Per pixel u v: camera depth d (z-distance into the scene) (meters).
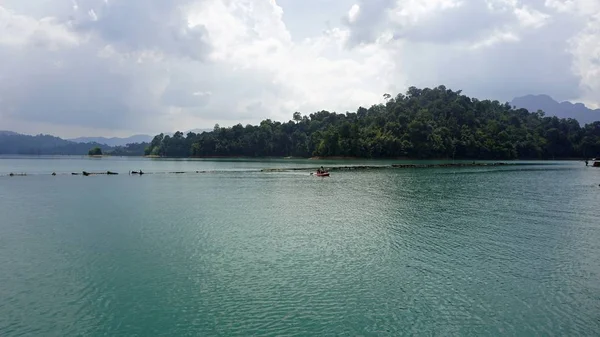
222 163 168.25
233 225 35.06
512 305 18.81
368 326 16.92
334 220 37.25
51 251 27.05
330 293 20.14
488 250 27.28
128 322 17.33
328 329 16.69
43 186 67.69
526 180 79.31
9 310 18.38
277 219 37.78
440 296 19.80
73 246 28.27
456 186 67.38
